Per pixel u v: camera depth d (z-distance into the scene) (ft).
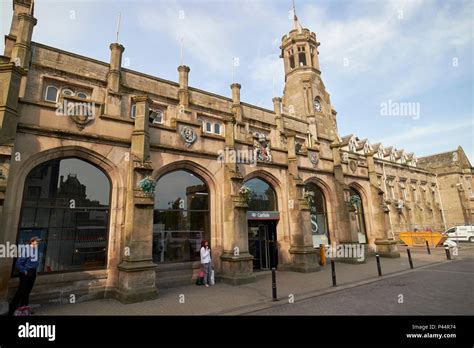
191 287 36.81
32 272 25.35
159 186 39.42
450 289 31.24
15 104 28.53
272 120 81.51
